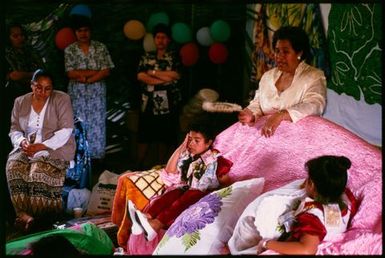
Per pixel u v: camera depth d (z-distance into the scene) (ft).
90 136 16.55
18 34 15.53
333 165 8.59
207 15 18.22
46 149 13.38
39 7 16.93
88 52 16.31
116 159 17.35
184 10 18.70
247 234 9.22
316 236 8.39
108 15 18.29
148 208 11.11
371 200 8.86
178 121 16.93
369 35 10.34
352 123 10.68
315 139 10.60
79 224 12.27
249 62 17.54
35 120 13.50
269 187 10.41
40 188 13.16
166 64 16.63
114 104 18.34
